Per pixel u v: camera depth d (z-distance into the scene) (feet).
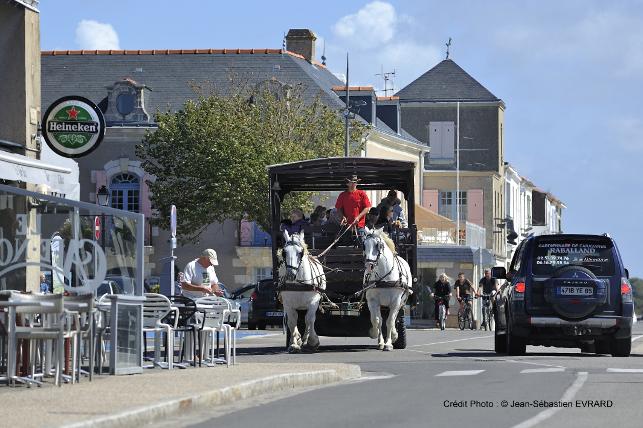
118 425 54.85
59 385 71.46
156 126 279.08
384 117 327.67
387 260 117.08
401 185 131.95
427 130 374.43
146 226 277.85
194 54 299.17
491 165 375.66
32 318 80.48
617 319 109.19
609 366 94.79
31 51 113.60
